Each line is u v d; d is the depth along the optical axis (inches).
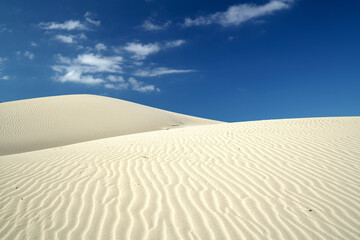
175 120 1614.2
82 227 150.3
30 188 201.6
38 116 1121.4
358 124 403.2
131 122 1194.0
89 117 1172.5
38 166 258.1
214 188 196.2
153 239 139.0
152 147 319.3
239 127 432.5
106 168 243.3
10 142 840.3
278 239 138.5
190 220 156.3
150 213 163.8
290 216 158.6
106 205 173.6
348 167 227.0
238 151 283.3
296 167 232.2
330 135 335.0
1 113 1125.7
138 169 238.4
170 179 213.9
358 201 172.7
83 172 233.9
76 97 1494.8
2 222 155.6
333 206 168.1
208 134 382.0
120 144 352.8
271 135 350.3
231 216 159.8
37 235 143.6
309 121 458.0
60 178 220.8
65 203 176.9
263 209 166.6
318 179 206.7
